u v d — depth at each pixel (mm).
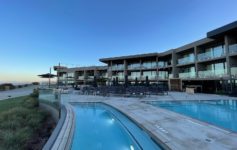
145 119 9445
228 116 11539
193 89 24484
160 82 38000
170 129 7508
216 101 17328
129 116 10539
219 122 9969
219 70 23703
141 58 40250
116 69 43438
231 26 19828
